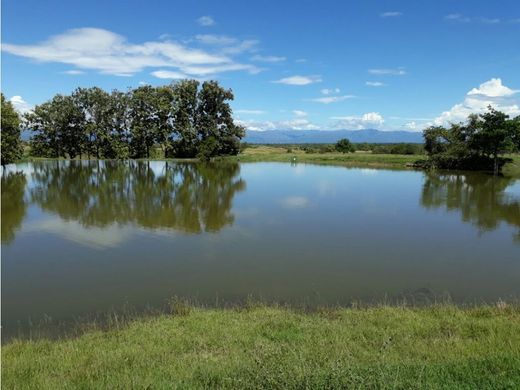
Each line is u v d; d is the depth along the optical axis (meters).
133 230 22.73
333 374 6.01
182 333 9.36
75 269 16.23
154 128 86.62
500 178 52.00
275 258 17.53
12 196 34.94
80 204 31.12
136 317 11.47
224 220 25.44
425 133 70.44
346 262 17.16
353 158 83.81
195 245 19.59
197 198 34.12
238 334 9.13
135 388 6.20
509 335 8.66
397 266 16.62
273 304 12.31
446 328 9.31
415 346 8.05
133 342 8.95
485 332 8.97
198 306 12.34
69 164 74.31
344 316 10.61
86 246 19.52
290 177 52.56
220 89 92.88
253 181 47.69
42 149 90.44
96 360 7.80
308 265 16.70
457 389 5.85
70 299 13.26
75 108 87.12
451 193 37.56
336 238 21.11
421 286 14.46
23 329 10.99
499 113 56.22
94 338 9.49
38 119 88.12
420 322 9.81
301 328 9.46
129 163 77.88
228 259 17.48
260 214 27.33
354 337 8.77
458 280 15.12
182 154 92.88
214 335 9.11
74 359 7.96
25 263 16.97
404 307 11.56
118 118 87.62
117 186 42.25
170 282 14.76
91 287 14.32
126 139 88.81
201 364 7.25
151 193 37.03
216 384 6.29
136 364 7.47
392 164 75.38
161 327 9.90
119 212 27.97
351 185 43.66
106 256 17.94
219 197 34.72
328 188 40.97
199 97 92.50
